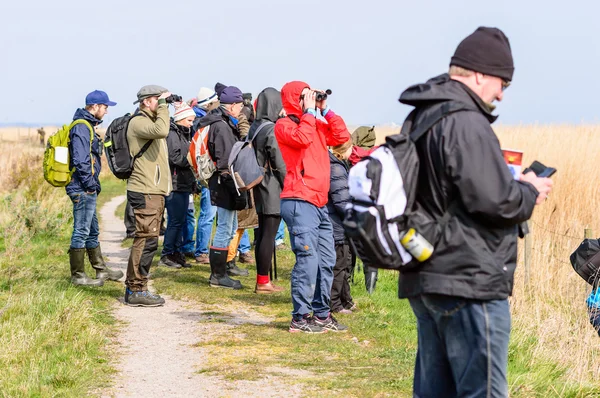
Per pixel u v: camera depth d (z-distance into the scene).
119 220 17.62
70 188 9.20
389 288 9.60
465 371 3.42
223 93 9.32
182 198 10.84
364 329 7.47
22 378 5.68
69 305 7.68
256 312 8.29
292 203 7.08
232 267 10.43
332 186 7.88
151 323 7.74
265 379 5.81
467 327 3.37
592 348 6.89
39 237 13.27
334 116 7.36
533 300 9.16
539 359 6.39
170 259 10.97
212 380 5.82
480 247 3.32
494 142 3.28
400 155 3.36
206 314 8.15
